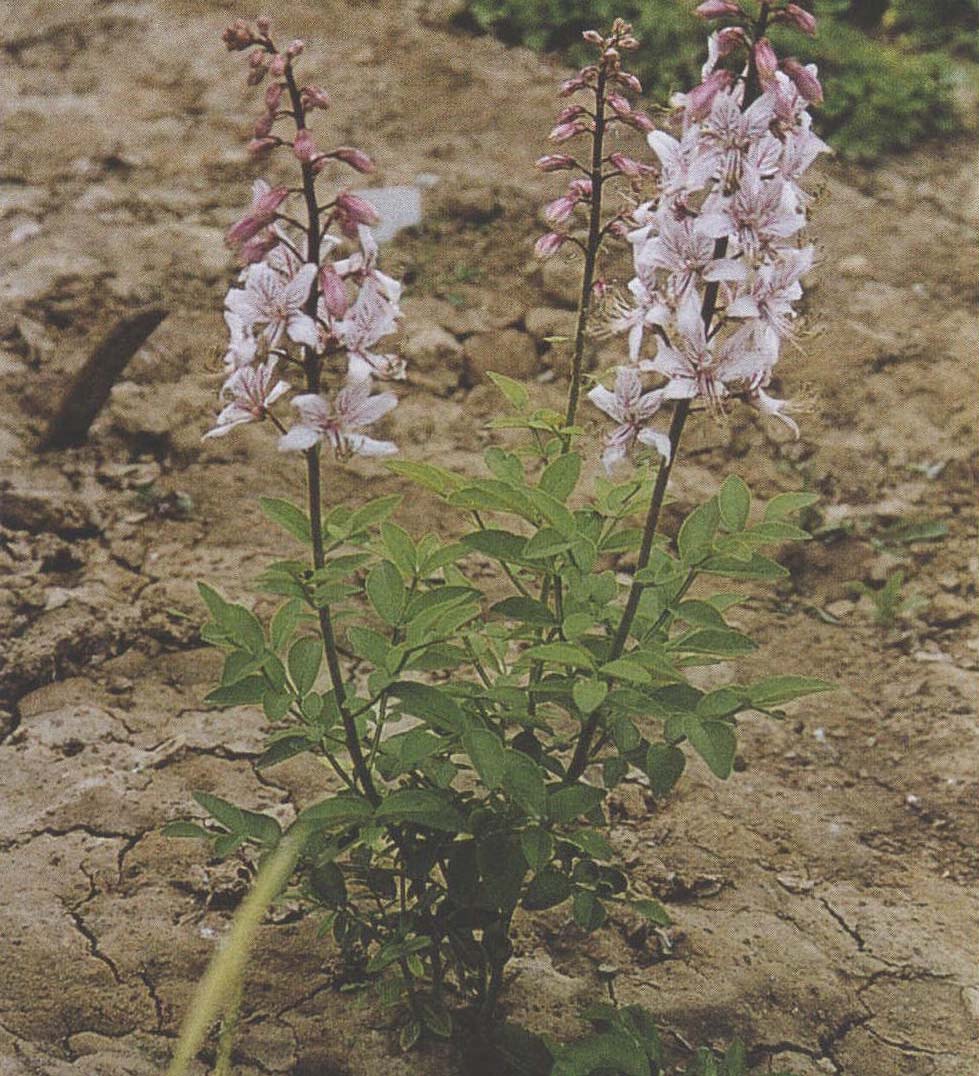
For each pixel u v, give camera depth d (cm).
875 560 225
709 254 151
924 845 191
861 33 385
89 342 250
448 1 367
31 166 302
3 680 196
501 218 290
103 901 178
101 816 184
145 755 191
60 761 190
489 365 254
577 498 224
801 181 155
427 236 285
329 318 151
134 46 352
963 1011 176
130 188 296
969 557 226
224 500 222
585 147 310
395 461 161
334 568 154
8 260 269
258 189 150
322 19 361
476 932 174
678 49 331
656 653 156
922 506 236
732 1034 173
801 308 274
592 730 163
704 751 154
